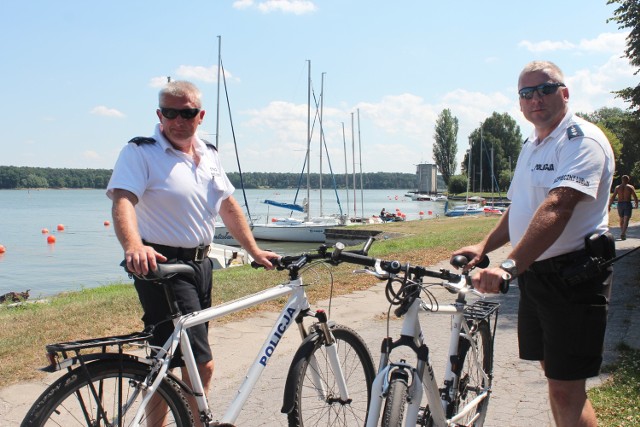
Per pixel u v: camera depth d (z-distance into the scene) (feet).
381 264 9.53
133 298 26.30
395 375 8.75
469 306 11.79
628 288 27.94
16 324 21.65
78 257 91.91
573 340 9.84
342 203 320.09
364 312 25.44
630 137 53.11
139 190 10.53
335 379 11.73
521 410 14.14
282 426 13.48
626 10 45.29
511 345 19.54
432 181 397.80
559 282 9.85
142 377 8.94
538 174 10.15
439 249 46.75
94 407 8.80
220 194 11.88
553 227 9.00
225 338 20.84
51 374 16.24
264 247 108.68
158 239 10.93
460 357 10.62
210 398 15.28
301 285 11.34
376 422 8.55
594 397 14.23
